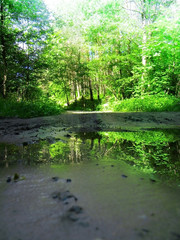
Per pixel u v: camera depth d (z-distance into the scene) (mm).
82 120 6137
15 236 582
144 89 14977
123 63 17234
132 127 4332
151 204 774
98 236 574
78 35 22953
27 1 10891
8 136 2887
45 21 12156
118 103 14883
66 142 2402
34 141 2477
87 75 24031
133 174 1171
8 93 11969
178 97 13539
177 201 798
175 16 13148
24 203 798
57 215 699
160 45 13133
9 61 10828
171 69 14078
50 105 10477
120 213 706
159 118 6637
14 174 1197
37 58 11984
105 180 1068
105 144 2236
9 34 9992
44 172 1229
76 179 1092
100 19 17219
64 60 22594
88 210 730
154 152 1780
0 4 9570
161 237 566
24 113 7277
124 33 16641
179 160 1495
